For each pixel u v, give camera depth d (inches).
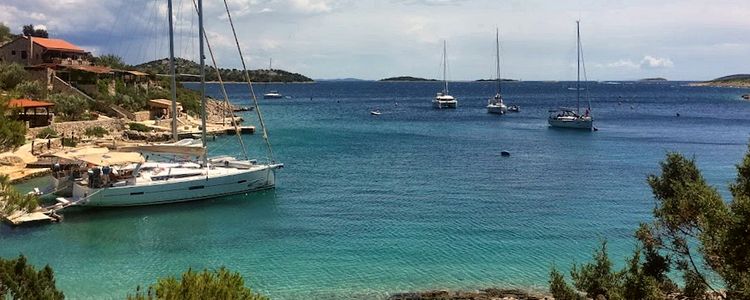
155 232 1370.6
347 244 1284.4
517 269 1126.4
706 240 569.3
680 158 719.7
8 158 1957.4
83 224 1417.3
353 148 2982.3
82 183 1585.9
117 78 3882.9
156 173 1711.4
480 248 1256.8
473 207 1642.5
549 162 2527.1
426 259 1181.1
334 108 6668.3
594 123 4579.2
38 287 624.4
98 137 2657.5
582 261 1166.3
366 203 1690.5
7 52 3678.6
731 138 3486.7
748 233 504.7
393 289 1020.5
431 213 1569.9
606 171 2281.0
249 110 5797.2
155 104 3563.0
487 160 2586.1
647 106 7081.7
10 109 1373.0
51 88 3191.4
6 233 1321.4
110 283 1036.5
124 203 1552.7
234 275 518.3
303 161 2507.4
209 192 1686.8
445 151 2896.2
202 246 1268.5
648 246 674.2
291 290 1010.7
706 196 614.2
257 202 1691.7
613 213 1572.3
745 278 510.0
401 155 2736.2
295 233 1374.3
